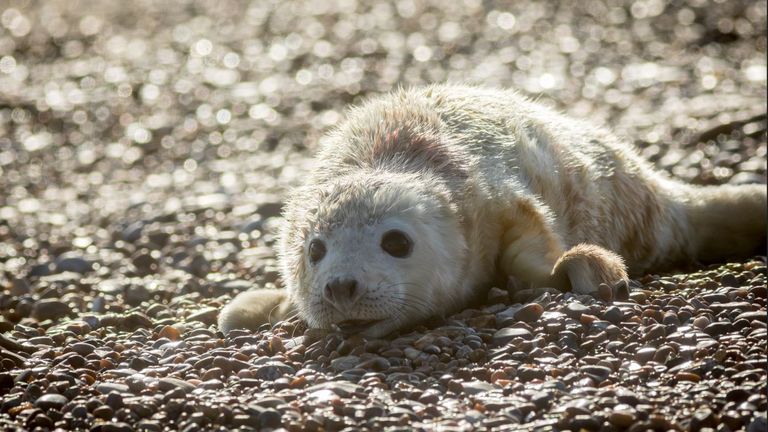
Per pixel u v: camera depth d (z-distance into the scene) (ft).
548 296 32.01
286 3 129.59
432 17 111.75
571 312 30.40
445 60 92.68
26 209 61.67
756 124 59.82
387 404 25.94
